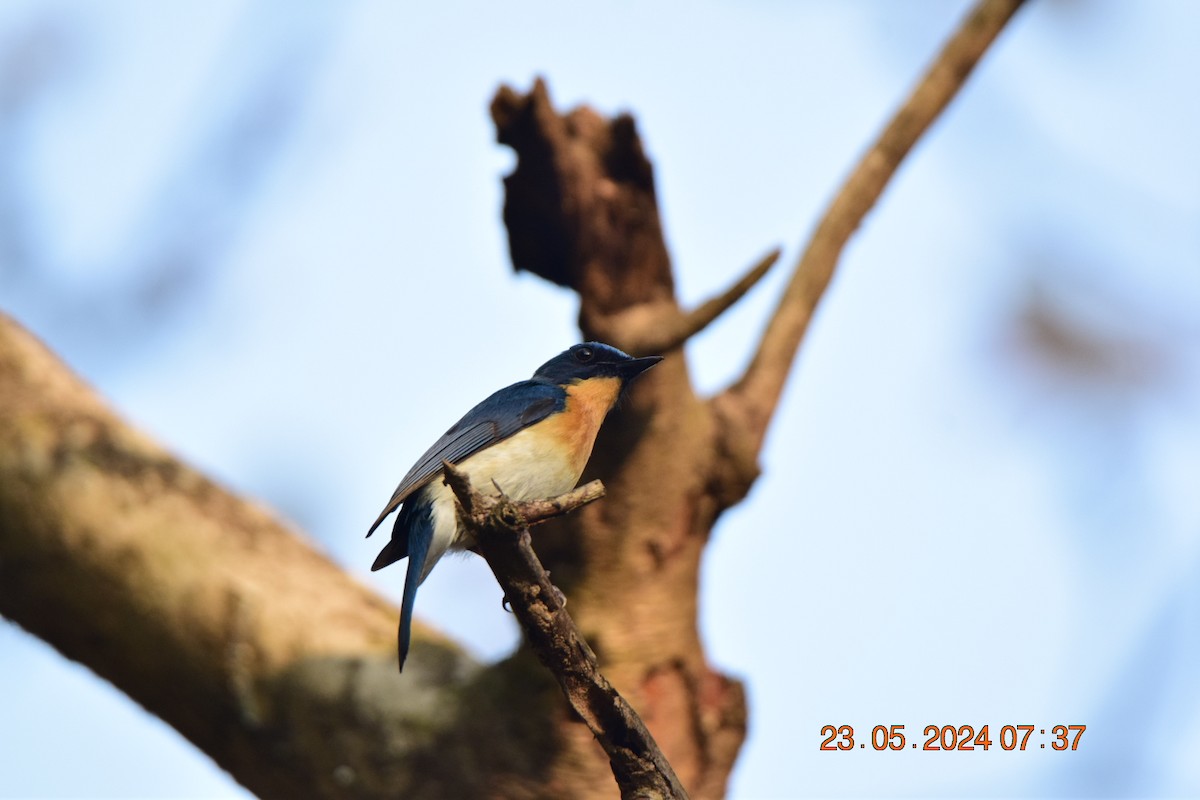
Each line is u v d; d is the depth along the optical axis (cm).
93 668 1100
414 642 1066
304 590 1086
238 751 1054
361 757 1011
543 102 998
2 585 1098
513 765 982
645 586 1011
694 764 1013
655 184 1023
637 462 998
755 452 1041
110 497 1102
